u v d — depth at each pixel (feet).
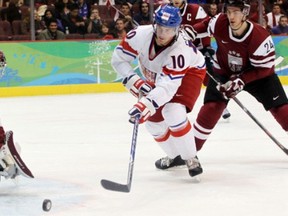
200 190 31.53
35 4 89.66
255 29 34.94
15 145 30.50
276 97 37.06
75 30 87.61
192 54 32.63
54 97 80.38
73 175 35.45
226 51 36.37
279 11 96.43
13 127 56.13
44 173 36.01
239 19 34.17
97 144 46.60
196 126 36.94
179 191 31.35
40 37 84.79
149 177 34.78
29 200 29.55
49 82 83.15
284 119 37.09
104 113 65.10
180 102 32.83
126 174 35.60
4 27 84.89
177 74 31.14
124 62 33.37
